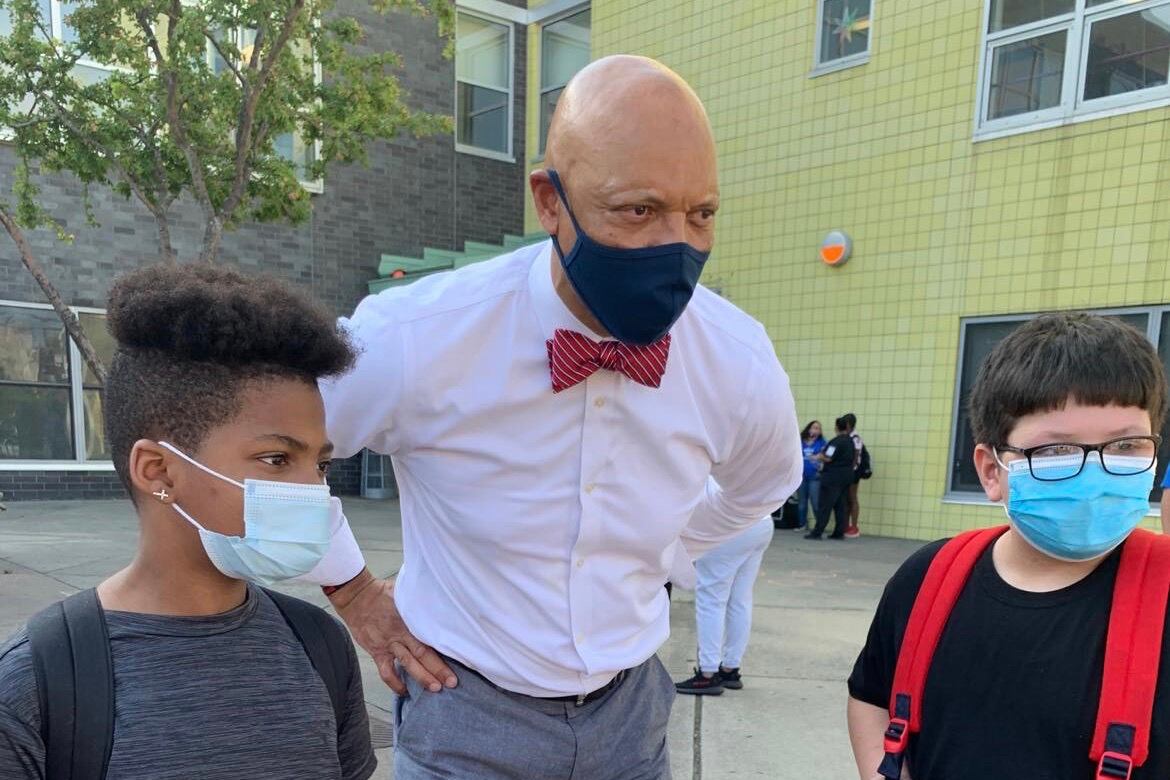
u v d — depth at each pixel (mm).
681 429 1462
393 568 6125
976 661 1383
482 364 1377
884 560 7047
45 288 4160
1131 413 1306
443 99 11758
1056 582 1388
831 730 3447
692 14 9789
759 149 9266
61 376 9266
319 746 1259
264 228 10492
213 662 1185
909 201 8133
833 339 8727
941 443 7969
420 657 1497
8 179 8695
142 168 4824
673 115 1159
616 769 1550
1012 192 7492
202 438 1154
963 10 7703
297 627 1339
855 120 8469
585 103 1188
